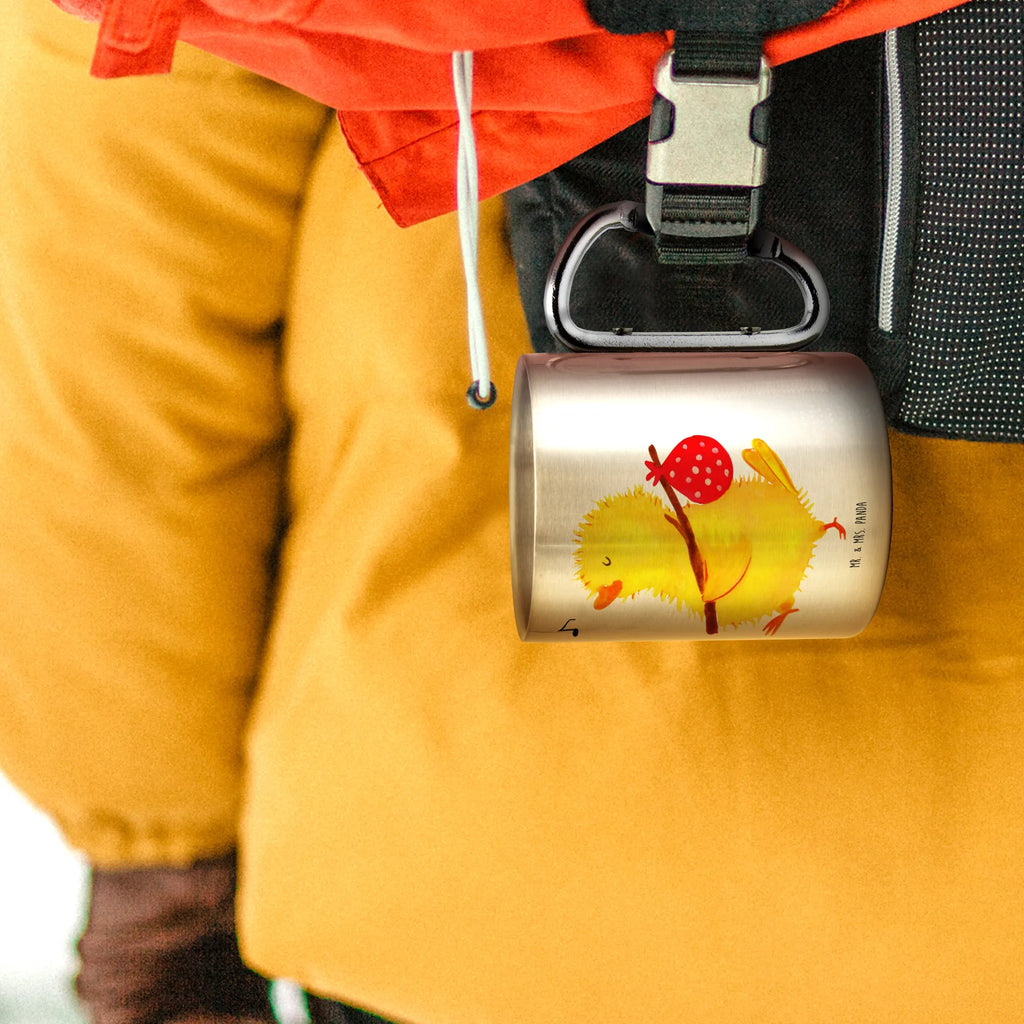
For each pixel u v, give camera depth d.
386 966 0.93
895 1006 0.90
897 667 0.90
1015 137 0.78
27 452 0.96
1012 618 0.90
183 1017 0.98
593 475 0.78
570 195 0.83
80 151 0.93
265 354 0.97
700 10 0.75
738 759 0.90
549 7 0.75
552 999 0.91
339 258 0.94
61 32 0.92
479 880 0.91
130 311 0.94
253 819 0.96
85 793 0.98
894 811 0.89
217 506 0.96
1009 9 0.77
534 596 0.78
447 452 0.93
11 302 0.95
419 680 0.92
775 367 0.79
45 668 0.97
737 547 0.78
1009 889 0.89
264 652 0.98
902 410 0.83
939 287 0.80
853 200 0.82
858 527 0.79
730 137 0.77
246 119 0.93
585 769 0.90
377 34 0.75
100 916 0.99
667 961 0.90
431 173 0.80
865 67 0.81
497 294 0.93
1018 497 0.90
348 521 0.95
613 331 0.81
